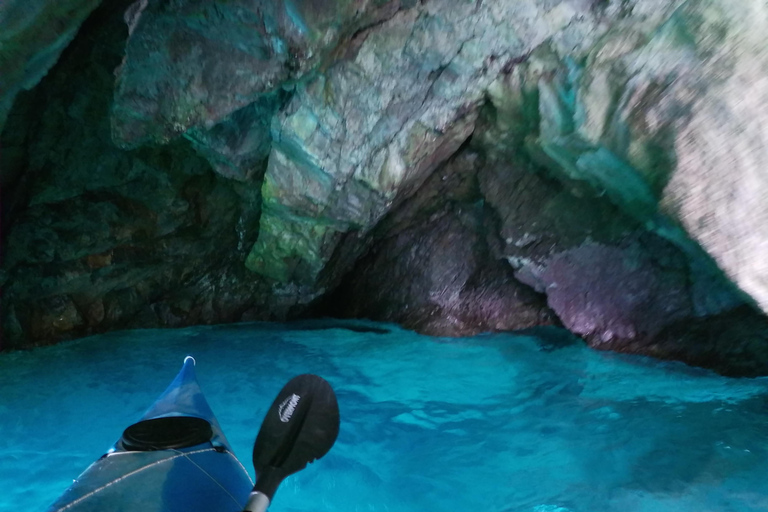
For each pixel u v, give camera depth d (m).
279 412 1.67
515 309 6.45
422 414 4.41
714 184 3.43
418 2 4.12
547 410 4.42
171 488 1.94
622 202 4.80
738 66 3.21
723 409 4.24
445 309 6.59
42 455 3.71
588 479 3.42
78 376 5.07
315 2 3.81
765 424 3.96
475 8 4.09
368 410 4.48
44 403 4.50
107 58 5.43
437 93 4.77
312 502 3.29
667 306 5.21
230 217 6.52
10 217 5.65
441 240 6.67
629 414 4.25
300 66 4.11
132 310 6.43
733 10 3.15
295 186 5.38
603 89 3.98
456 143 5.55
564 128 4.52
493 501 3.26
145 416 2.54
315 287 6.69
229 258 6.72
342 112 4.74
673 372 5.02
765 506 3.02
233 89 4.23
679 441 3.79
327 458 3.76
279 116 4.91
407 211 6.50
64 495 1.87
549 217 5.71
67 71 5.38
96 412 4.35
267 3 3.83
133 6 3.98
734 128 3.28
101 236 6.06
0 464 3.59
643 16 3.60
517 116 4.98
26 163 5.62
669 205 3.70
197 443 2.21
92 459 3.66
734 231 3.41
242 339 6.26
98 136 5.86
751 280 3.42
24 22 3.32
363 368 5.42
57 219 5.92
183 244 6.46
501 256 6.21
